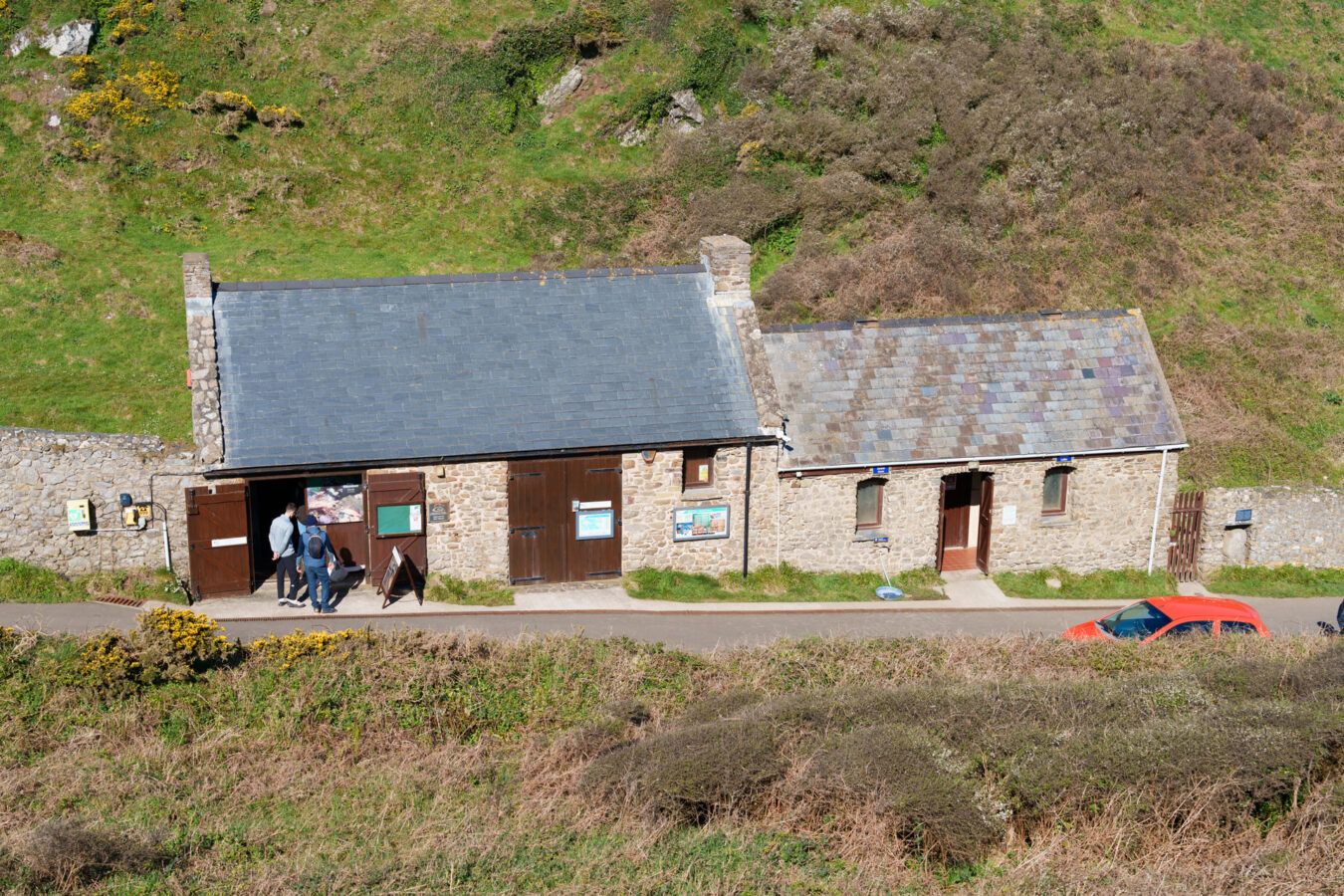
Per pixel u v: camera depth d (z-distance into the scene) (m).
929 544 22.31
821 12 37.75
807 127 33.94
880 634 19.61
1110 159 33.84
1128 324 24.11
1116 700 13.29
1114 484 22.89
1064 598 22.36
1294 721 11.71
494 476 20.03
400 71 34.38
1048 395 22.88
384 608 19.25
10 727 13.04
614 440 20.27
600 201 32.25
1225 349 28.69
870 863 10.47
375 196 31.66
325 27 35.16
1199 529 23.95
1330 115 37.25
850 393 22.20
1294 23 41.69
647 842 10.85
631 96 34.72
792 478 21.41
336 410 19.59
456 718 14.21
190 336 19.50
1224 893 9.79
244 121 32.53
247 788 12.25
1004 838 10.88
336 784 12.50
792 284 29.08
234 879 10.10
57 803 11.45
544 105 35.25
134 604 18.86
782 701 13.54
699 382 21.22
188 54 33.75
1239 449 25.83
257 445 18.89
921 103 34.69
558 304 21.72
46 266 26.69
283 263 28.69
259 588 19.95
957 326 23.48
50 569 19.30
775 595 21.33
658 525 21.08
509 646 16.22
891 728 12.12
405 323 20.91
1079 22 39.00
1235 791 10.91
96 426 22.00
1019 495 22.53
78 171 30.34
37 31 33.00
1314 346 29.00
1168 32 40.03
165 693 14.02
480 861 10.45
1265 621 21.70
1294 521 24.11
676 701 14.89
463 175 32.62
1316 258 32.31
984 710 12.84
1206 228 33.06
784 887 9.98
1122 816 10.79
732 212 31.59
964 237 31.00
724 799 11.59
